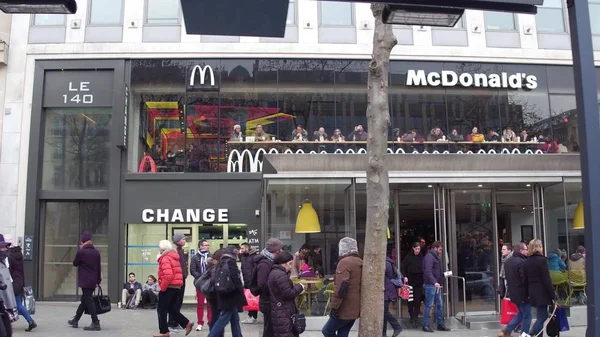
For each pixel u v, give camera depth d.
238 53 16.95
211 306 8.61
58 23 16.88
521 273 9.10
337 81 17.12
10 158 16.28
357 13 17.42
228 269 8.02
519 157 12.43
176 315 9.63
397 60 17.45
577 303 11.73
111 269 15.76
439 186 12.79
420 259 11.64
